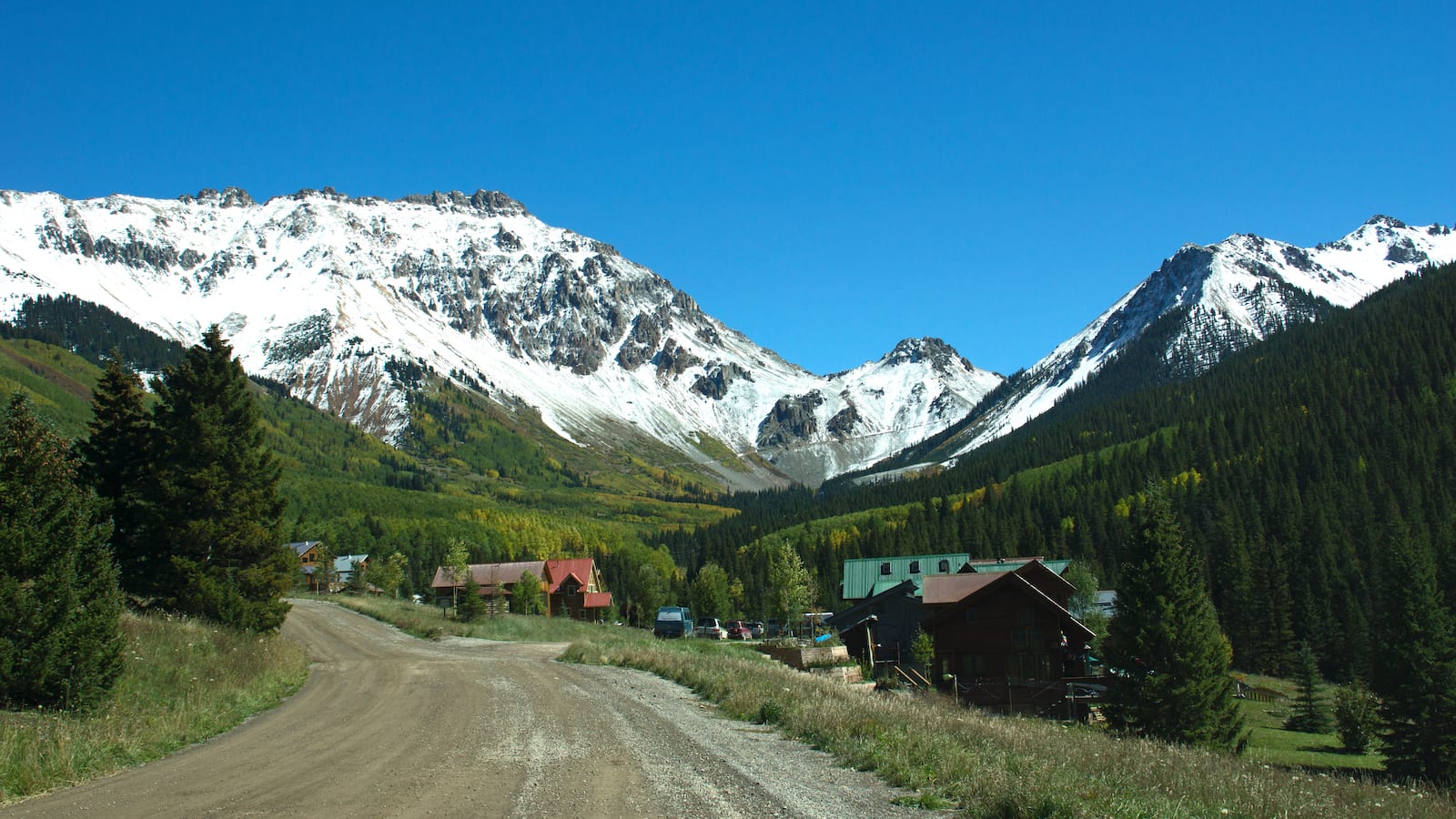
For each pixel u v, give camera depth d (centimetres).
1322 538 9494
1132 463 15762
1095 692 4125
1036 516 14362
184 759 1623
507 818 1112
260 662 2938
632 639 5344
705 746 1702
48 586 1922
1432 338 15862
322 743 1788
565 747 1673
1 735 1477
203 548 3894
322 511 18112
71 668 1902
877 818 1157
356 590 11325
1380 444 12662
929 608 5481
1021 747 1766
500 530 19800
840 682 3350
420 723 2044
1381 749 4234
